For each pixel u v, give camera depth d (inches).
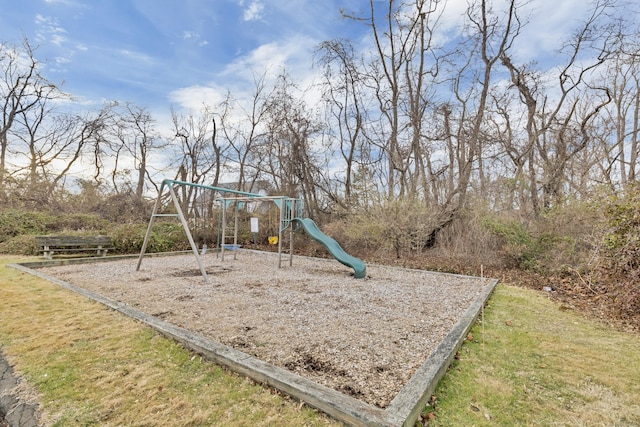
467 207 361.1
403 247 356.8
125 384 88.3
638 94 447.5
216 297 185.0
